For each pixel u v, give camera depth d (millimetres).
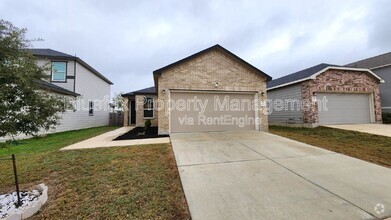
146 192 3529
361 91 13125
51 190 3703
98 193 3516
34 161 5438
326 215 2773
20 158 5781
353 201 3152
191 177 4184
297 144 7266
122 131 12773
